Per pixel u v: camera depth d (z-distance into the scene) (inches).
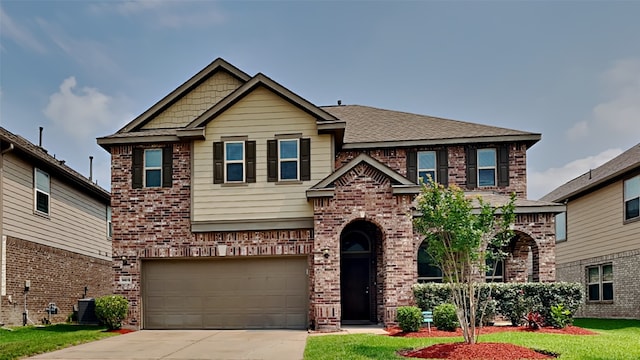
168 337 592.7
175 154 713.6
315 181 684.7
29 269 737.6
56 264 816.3
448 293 597.3
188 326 685.3
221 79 763.4
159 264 701.3
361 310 711.1
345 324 688.4
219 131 703.7
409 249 627.8
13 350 483.8
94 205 968.9
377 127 839.7
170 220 699.4
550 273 666.2
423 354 414.0
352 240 725.3
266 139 697.6
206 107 759.1
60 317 820.0
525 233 674.2
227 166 698.2
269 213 682.8
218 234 687.7
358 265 720.3
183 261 698.2
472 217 428.5
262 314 679.7
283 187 686.5
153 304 693.9
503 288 593.0
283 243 677.3
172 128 757.3
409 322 546.3
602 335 525.3
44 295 776.3
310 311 659.4
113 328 649.0
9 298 687.1
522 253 719.1
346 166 642.2
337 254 630.5
